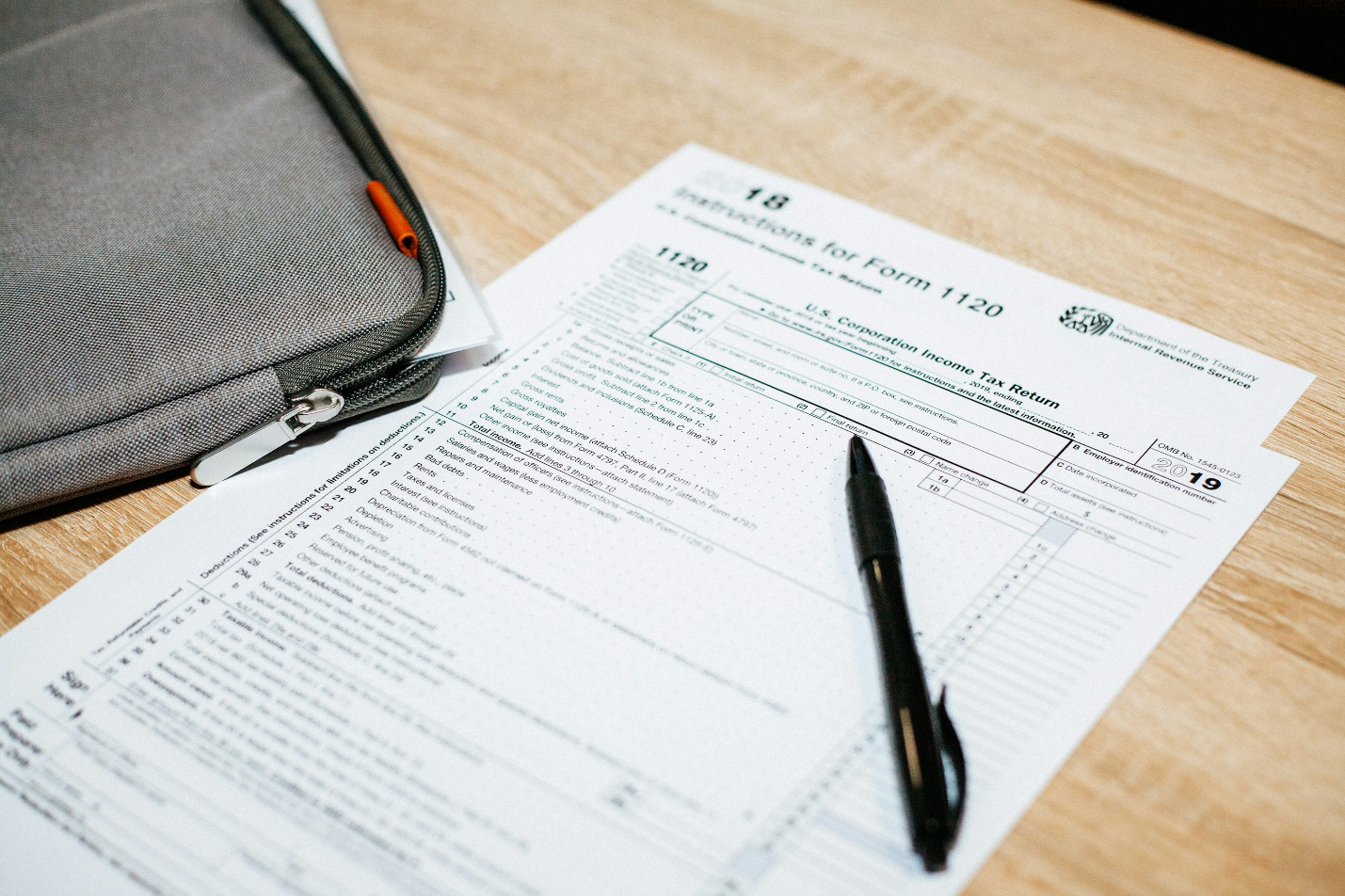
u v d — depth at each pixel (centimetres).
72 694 37
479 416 46
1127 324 49
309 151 51
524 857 33
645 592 39
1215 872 32
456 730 36
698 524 41
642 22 70
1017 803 33
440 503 43
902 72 65
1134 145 59
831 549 40
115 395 41
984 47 67
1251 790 33
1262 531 40
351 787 34
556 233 56
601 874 32
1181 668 36
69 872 33
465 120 63
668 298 52
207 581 40
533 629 38
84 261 45
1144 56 65
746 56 67
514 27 70
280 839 33
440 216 57
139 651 38
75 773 35
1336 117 60
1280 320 49
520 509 42
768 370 48
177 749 36
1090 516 41
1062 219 55
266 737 36
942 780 33
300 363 43
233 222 47
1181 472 43
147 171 50
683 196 58
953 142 60
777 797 34
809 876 32
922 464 43
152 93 55
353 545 41
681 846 33
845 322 50
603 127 62
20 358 41
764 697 36
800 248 54
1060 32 67
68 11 59
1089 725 35
